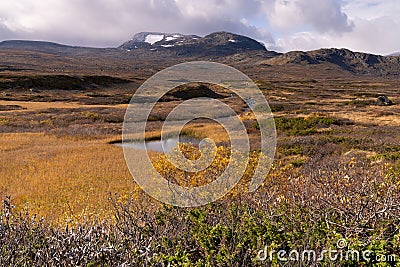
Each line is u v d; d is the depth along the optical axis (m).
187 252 3.39
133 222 3.81
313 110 40.50
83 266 2.75
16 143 21.44
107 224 3.91
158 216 3.96
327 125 26.28
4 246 2.94
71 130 28.08
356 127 25.56
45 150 19.14
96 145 21.36
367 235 3.26
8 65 112.06
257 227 3.33
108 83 72.94
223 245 3.06
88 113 36.78
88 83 68.81
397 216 3.35
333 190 4.12
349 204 3.60
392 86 107.25
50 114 36.69
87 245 2.86
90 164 15.27
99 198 9.12
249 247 3.13
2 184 11.89
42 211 8.00
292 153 15.07
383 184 4.07
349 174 4.96
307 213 3.67
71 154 17.98
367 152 14.09
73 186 11.25
